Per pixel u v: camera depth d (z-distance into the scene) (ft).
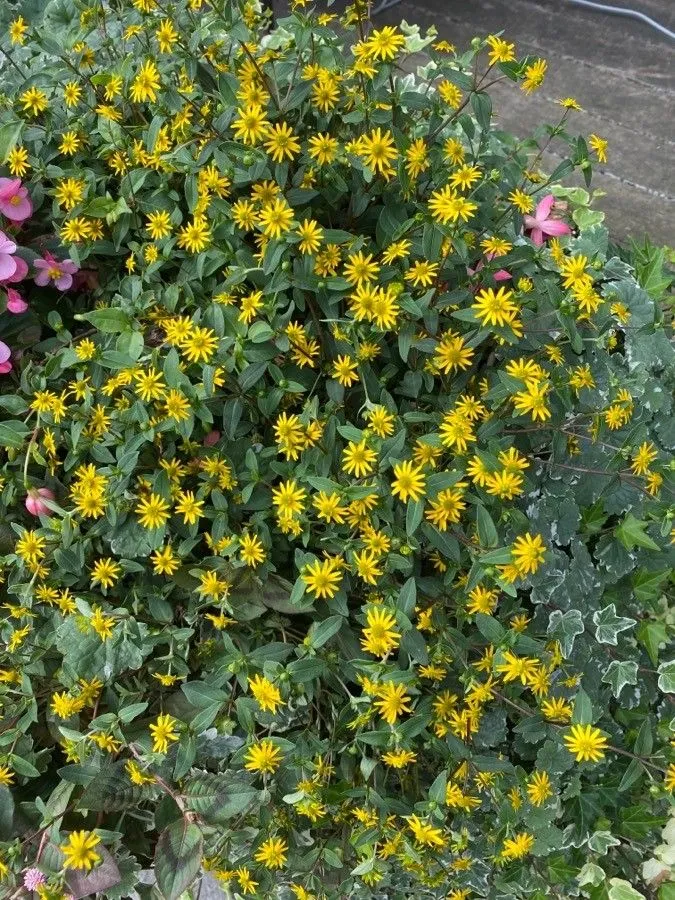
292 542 1.78
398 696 1.55
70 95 1.88
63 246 1.93
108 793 1.65
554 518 1.91
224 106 1.75
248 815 1.67
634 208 3.32
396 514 1.67
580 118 3.57
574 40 3.84
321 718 1.75
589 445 1.92
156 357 1.68
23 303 1.86
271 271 1.66
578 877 1.86
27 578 1.77
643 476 1.78
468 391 1.80
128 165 1.86
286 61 1.78
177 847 1.62
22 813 1.70
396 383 1.82
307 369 1.78
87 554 1.76
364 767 1.61
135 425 1.73
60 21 2.22
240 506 1.71
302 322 1.82
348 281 1.66
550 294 1.70
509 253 1.80
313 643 1.56
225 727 1.67
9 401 1.76
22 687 1.71
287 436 1.65
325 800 1.62
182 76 1.82
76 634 1.69
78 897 1.57
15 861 1.63
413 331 1.68
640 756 1.73
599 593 1.94
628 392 1.90
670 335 2.28
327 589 1.56
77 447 1.73
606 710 1.93
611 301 1.95
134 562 1.72
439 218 1.65
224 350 1.66
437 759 1.75
